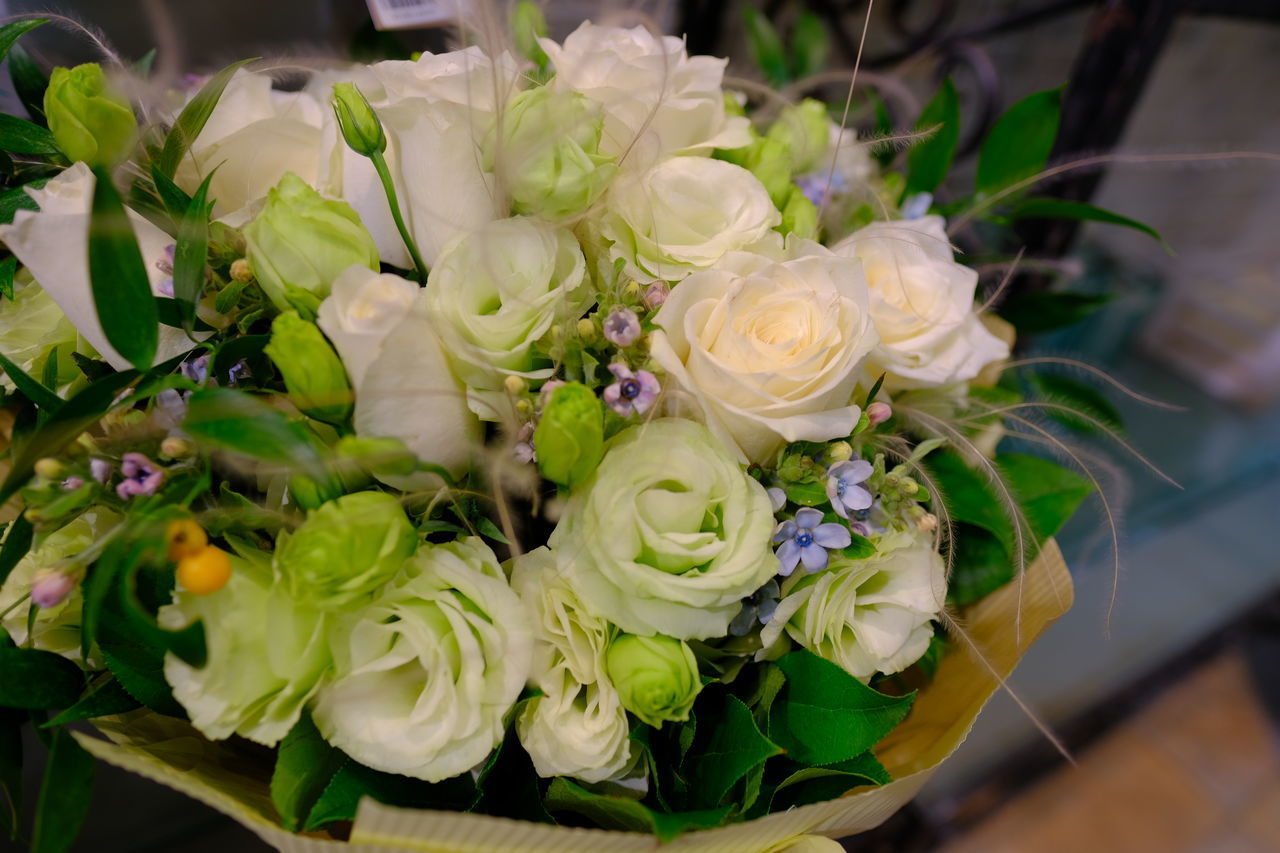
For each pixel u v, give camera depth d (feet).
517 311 1.09
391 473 1.07
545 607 1.15
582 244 1.26
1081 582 2.97
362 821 0.99
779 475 1.22
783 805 1.28
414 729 1.08
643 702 1.10
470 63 1.23
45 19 1.32
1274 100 3.55
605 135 1.28
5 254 1.35
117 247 1.03
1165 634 3.07
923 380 1.32
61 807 1.09
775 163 1.41
